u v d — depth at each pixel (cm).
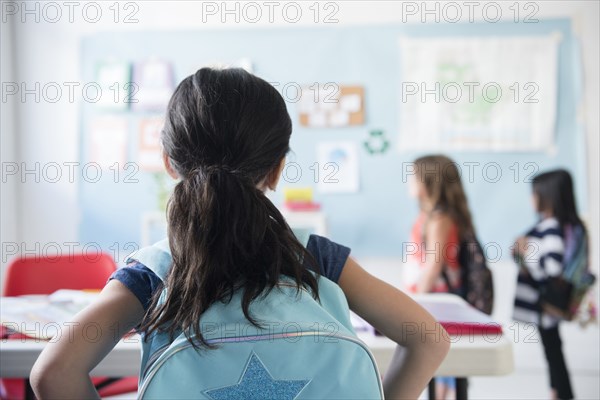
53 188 386
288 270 79
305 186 374
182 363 71
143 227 364
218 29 378
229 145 82
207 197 78
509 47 368
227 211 78
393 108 373
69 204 385
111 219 382
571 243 290
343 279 88
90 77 382
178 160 85
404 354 91
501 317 371
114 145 380
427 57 371
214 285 76
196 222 78
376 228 374
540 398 315
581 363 365
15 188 387
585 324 309
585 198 366
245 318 73
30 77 386
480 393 323
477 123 370
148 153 379
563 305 289
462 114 370
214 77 85
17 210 386
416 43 372
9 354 110
